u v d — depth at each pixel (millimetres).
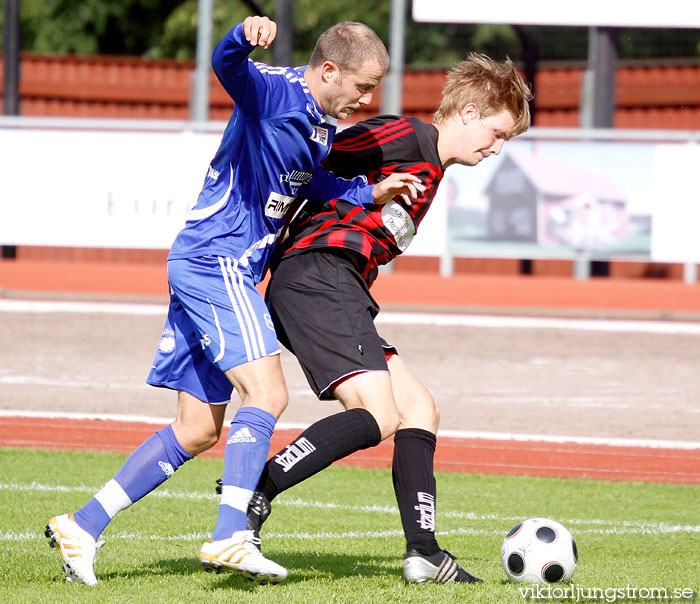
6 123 42219
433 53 85250
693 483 19031
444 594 10242
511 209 40125
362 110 59625
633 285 44531
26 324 36312
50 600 9758
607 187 39594
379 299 44000
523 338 35625
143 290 45875
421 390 11523
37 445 20594
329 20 84375
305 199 11445
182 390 10742
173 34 89500
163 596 9984
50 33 92875
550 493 17734
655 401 26734
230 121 10656
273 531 14211
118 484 10609
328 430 10320
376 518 15258
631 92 58531
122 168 41062
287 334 11000
